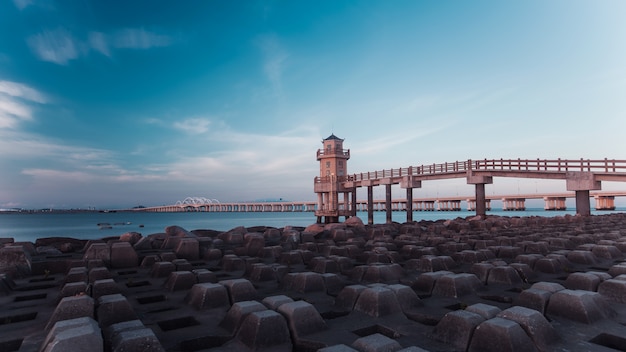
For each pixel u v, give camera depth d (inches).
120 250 415.5
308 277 296.4
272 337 187.2
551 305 223.1
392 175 1498.5
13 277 350.0
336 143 1846.7
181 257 463.8
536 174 1093.1
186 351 191.8
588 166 1017.5
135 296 280.5
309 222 4402.1
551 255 379.6
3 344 186.1
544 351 173.5
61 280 327.6
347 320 223.3
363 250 498.0
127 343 154.9
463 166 1233.4
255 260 402.6
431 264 366.9
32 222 5049.2
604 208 3828.7
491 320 177.5
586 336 192.2
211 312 241.9
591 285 270.5
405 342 190.4
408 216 1407.5
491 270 322.0
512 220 916.0
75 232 2687.0
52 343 143.6
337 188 1787.6
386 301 233.3
